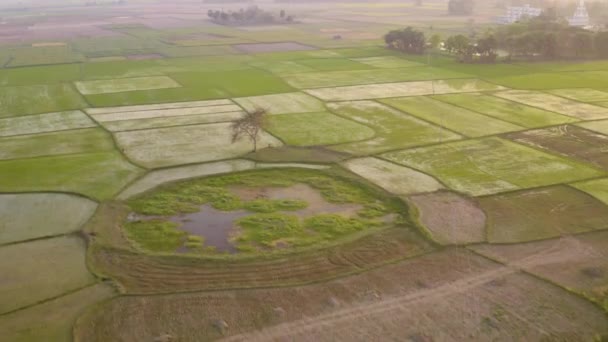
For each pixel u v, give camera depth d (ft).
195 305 88.69
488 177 141.08
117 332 82.12
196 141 173.68
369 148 165.07
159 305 88.69
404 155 158.30
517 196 129.49
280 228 114.52
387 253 104.42
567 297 89.81
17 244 108.58
